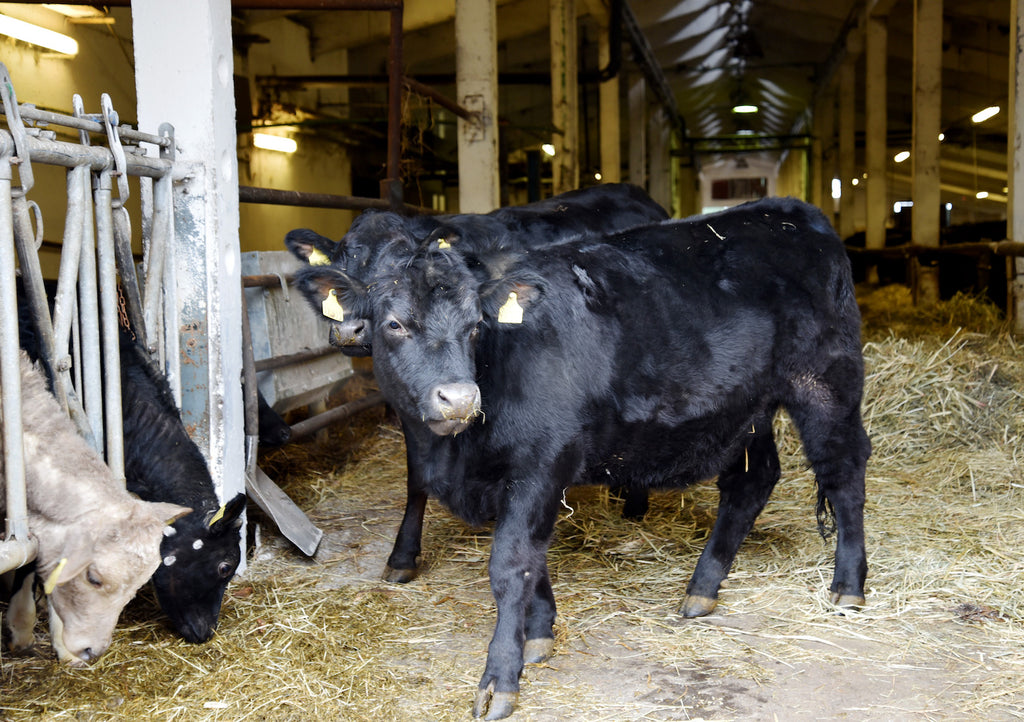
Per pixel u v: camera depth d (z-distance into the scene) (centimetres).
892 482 506
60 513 271
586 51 1934
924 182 1177
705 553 355
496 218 436
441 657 316
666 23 1892
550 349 296
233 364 393
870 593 362
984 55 1672
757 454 368
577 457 303
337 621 344
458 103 782
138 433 333
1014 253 755
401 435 650
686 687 293
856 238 1927
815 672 302
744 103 2725
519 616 286
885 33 1534
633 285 326
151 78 374
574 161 1225
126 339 348
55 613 285
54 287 396
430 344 269
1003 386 601
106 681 296
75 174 293
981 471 510
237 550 337
